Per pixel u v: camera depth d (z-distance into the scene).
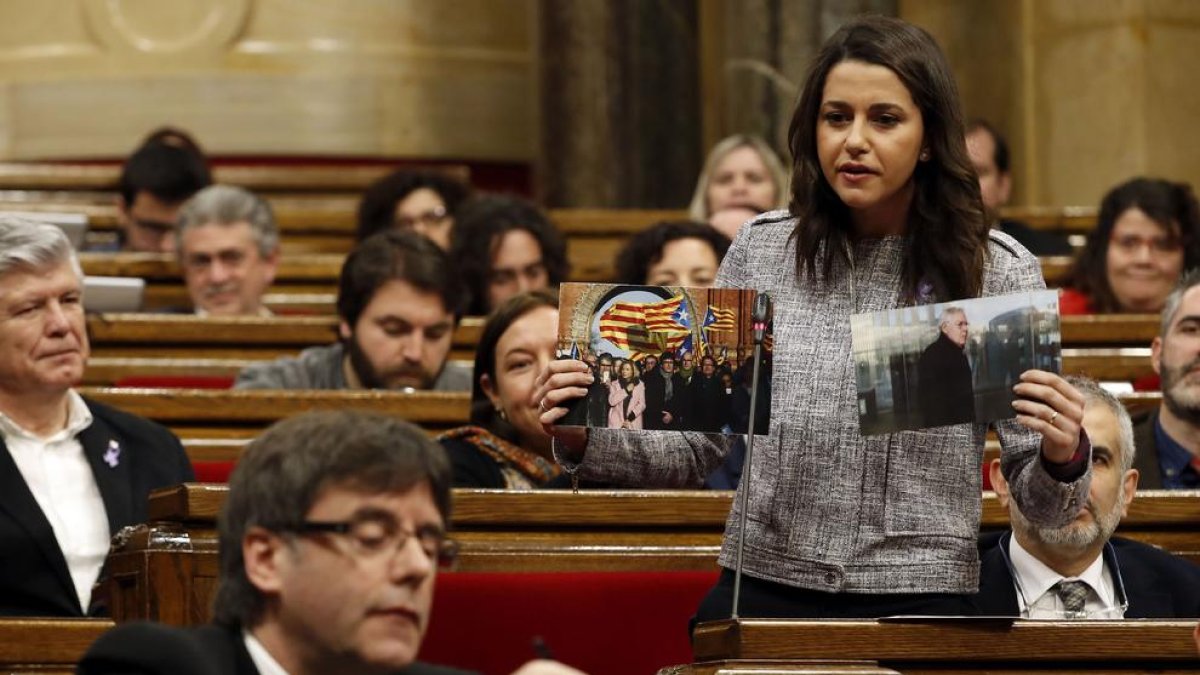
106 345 9.38
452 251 9.76
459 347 9.55
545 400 4.54
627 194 14.34
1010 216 12.79
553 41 14.45
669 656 5.21
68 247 6.45
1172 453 7.16
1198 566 5.71
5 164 15.78
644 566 5.38
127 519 6.34
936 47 4.53
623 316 4.55
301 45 16.06
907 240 4.57
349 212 13.47
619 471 4.61
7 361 6.27
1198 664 4.45
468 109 16.31
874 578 4.43
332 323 9.48
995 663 4.36
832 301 4.58
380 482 3.41
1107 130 14.47
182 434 7.85
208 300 10.11
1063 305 10.25
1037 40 14.88
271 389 7.93
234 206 10.19
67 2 16.09
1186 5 14.52
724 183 10.75
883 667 4.23
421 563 3.43
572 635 5.16
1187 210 10.07
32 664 4.74
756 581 4.52
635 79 14.38
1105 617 5.48
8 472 6.12
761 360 4.52
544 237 9.74
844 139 4.47
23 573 6.03
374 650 3.40
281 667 3.46
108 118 15.93
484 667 5.09
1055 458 4.28
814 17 13.52
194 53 15.95
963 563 4.45
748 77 13.59
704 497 5.72
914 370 4.38
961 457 4.50
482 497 5.60
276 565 3.43
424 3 16.31
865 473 4.47
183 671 3.38
